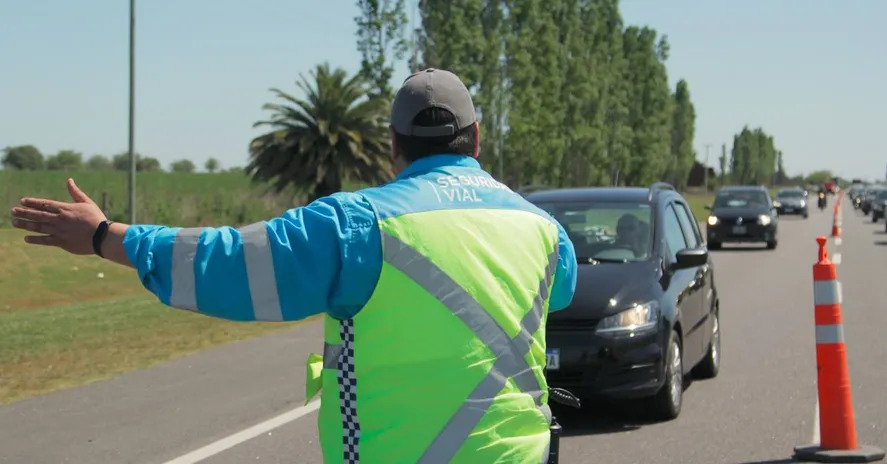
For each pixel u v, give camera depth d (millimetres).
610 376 8031
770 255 28625
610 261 9016
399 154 2779
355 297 2480
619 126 74062
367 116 44938
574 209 9789
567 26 62031
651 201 9820
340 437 2545
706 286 10086
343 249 2451
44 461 7059
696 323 9500
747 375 10422
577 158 64438
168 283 2426
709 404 9070
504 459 2518
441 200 2602
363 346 2496
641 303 8234
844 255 28109
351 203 2516
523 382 2602
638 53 86438
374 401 2488
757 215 31156
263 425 8148
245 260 2414
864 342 12320
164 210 39781
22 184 38719
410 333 2480
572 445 7703
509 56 51219
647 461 7184
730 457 7223
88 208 2490
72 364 10883
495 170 52625
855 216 62812
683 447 7562
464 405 2496
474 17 48281
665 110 88375
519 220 2715
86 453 7270
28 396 9258
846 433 7098
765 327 13906
